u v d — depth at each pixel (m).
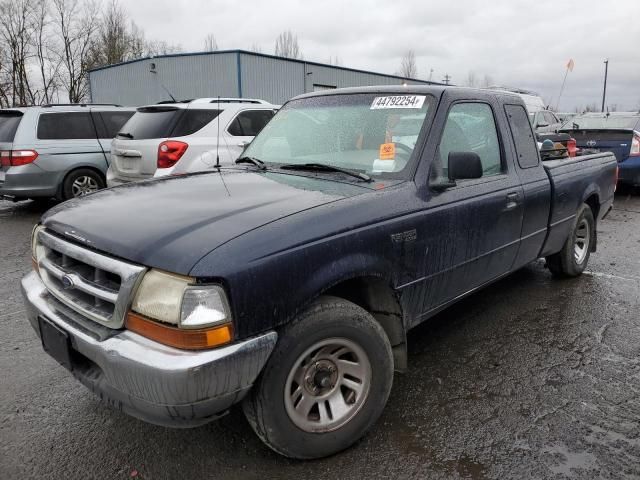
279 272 2.16
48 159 8.48
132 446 2.67
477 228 3.30
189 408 2.02
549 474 2.45
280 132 3.78
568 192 4.58
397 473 2.46
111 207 2.62
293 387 2.38
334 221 2.42
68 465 2.53
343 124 3.43
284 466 2.51
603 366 3.50
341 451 2.60
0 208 9.83
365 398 2.60
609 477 2.43
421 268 2.90
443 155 3.18
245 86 22.52
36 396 3.14
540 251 4.43
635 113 11.75
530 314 4.39
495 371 3.43
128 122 7.59
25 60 33.50
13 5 32.47
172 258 2.04
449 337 3.95
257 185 2.89
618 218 8.80
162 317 2.01
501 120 3.83
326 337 2.38
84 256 2.30
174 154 6.81
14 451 2.62
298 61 24.56
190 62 23.44
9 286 5.19
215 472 2.47
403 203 2.78
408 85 3.52
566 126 12.11
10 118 8.68
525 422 2.85
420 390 3.19
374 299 2.79
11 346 3.82
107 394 2.20
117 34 40.75
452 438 2.72
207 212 2.39
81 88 36.50
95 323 2.26
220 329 2.01
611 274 5.54
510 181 3.75
